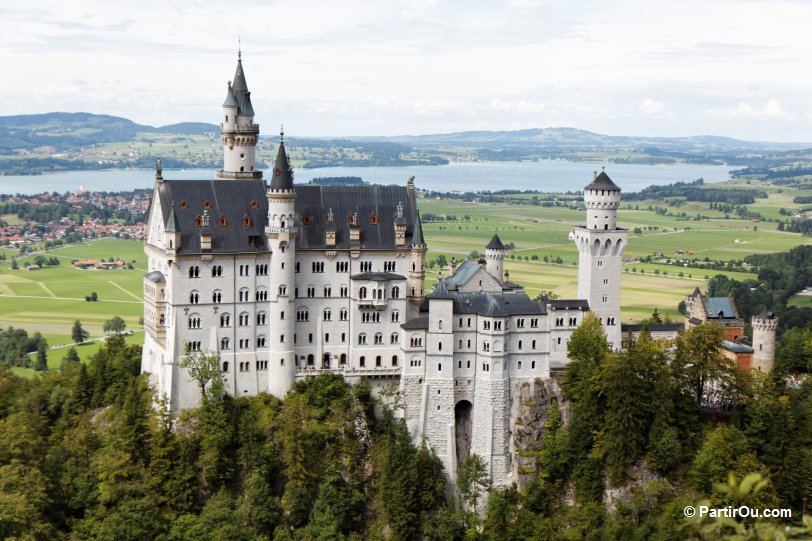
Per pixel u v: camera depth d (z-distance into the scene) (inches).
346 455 7824.8
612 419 7810.0
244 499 7455.7
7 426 7677.2
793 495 7445.9
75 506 7263.8
